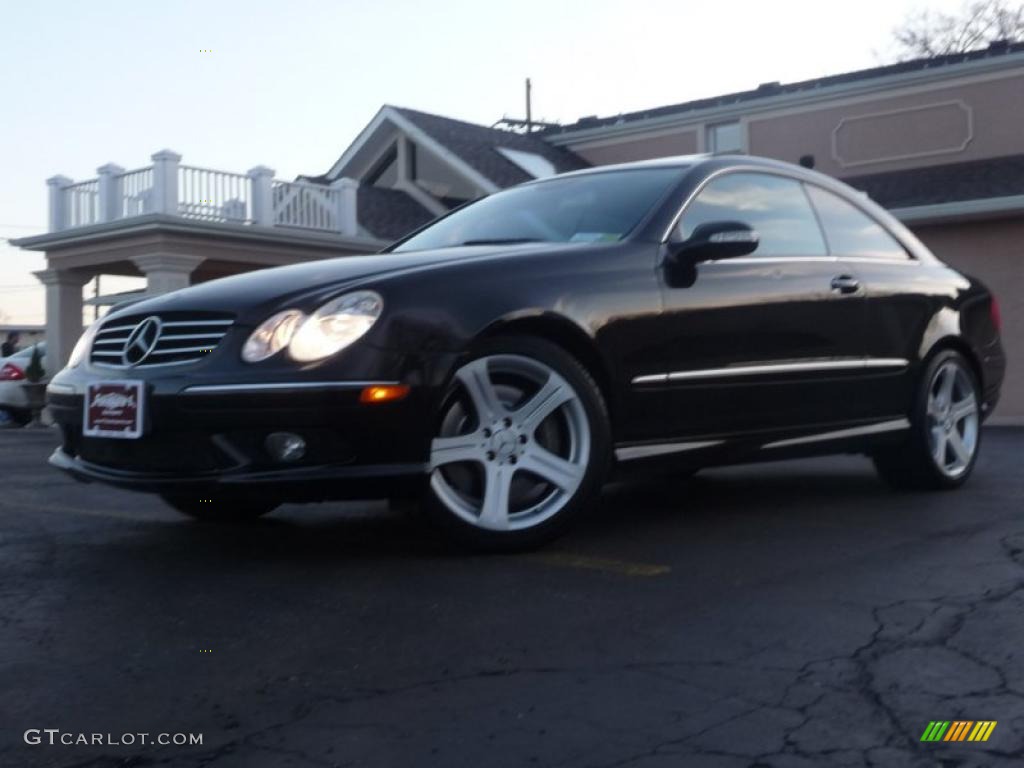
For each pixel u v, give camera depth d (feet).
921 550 14.69
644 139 73.15
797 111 65.10
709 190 16.69
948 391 19.61
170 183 53.36
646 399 15.06
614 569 13.61
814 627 11.39
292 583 13.10
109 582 13.34
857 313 17.75
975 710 9.34
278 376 12.82
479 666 10.36
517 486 14.35
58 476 23.94
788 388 16.72
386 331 13.10
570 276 14.51
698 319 15.51
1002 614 11.80
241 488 12.94
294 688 9.91
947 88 59.52
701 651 10.71
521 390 14.25
